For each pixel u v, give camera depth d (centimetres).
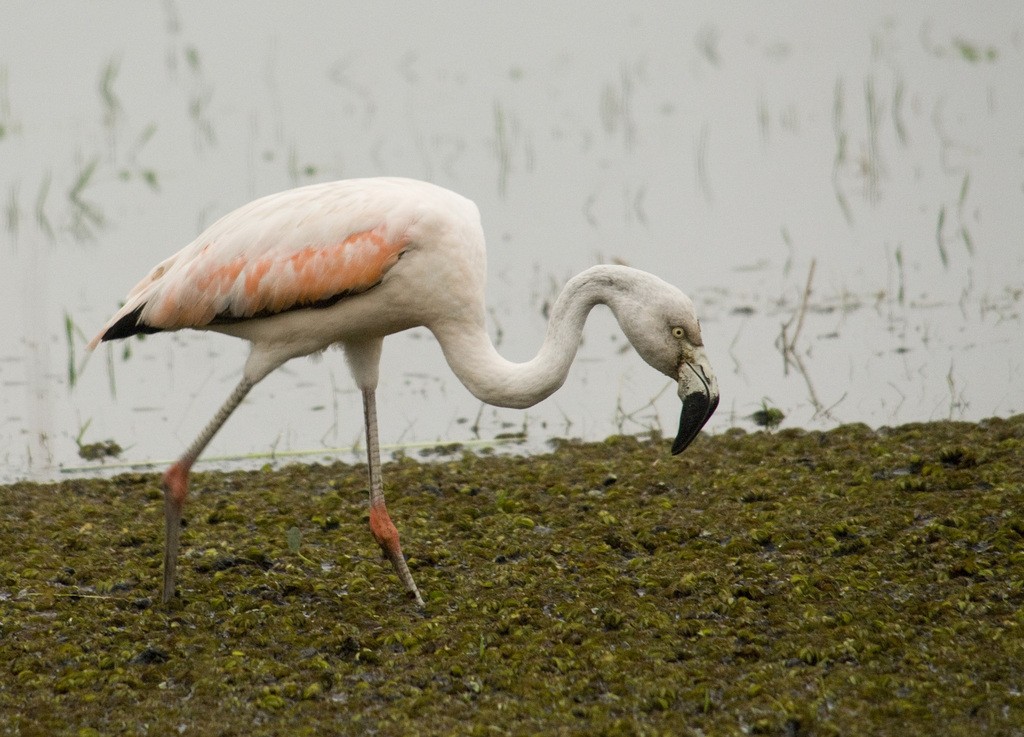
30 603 915
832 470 1153
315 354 993
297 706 777
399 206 916
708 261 1828
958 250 1834
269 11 3127
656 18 3127
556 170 2195
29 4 3069
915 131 2311
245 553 1005
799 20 3077
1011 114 2366
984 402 1377
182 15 3064
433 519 1102
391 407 1473
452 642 852
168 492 919
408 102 2547
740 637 838
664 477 1172
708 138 2342
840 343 1563
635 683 778
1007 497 1013
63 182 2127
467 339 941
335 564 1006
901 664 787
